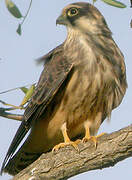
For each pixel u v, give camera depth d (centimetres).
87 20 1201
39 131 1194
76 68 1125
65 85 1144
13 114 1137
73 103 1140
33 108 1157
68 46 1185
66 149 998
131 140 919
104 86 1134
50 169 990
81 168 980
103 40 1173
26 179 996
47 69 1183
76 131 1220
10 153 1173
